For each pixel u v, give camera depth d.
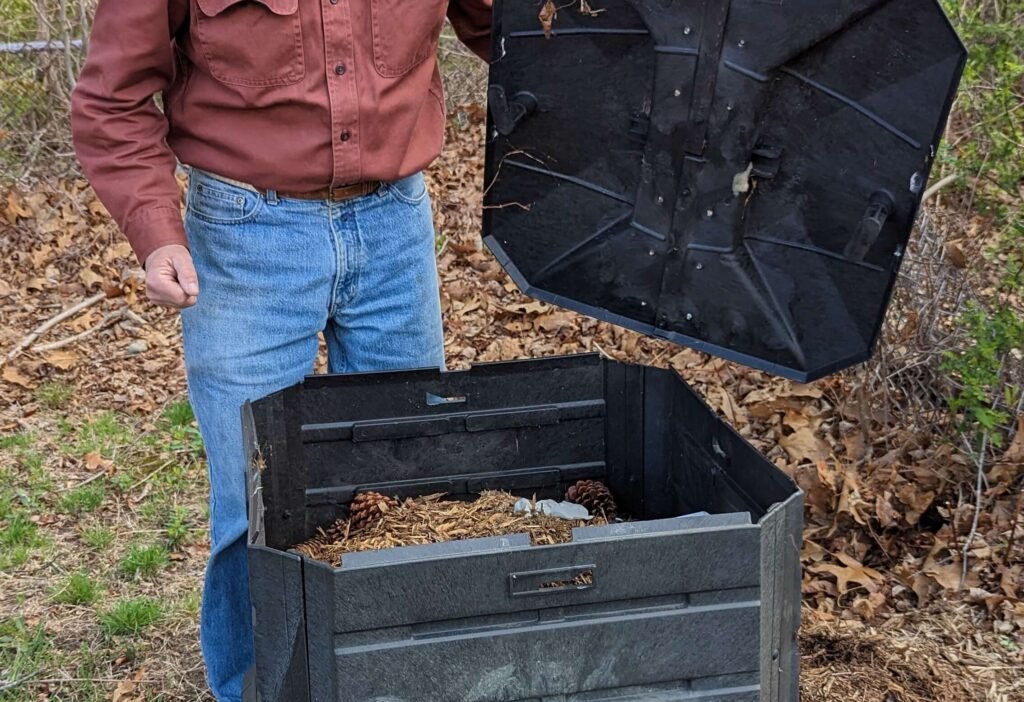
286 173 2.15
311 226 2.24
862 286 2.04
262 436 2.27
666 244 2.22
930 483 3.18
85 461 4.07
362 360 2.47
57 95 6.53
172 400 4.55
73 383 4.72
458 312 4.96
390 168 2.25
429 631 1.63
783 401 3.60
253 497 1.88
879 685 2.64
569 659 1.66
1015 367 3.16
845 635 2.82
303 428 2.32
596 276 2.35
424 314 2.48
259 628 1.71
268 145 2.14
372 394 2.34
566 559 1.62
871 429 3.44
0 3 6.73
